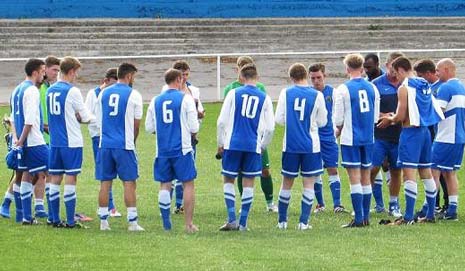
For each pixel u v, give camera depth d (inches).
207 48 3004.4
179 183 1187.9
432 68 1133.1
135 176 1043.9
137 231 1034.7
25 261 872.9
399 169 1167.0
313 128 1047.6
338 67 2741.1
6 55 2933.1
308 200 1056.8
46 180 1171.9
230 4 3253.0
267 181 1213.1
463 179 1418.6
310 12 3272.6
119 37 3031.5
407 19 3184.1
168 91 1035.9
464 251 911.7
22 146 1070.4
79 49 2965.1
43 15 3208.7
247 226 1088.8
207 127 1913.1
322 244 944.9
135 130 1040.8
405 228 1051.3
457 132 1112.2
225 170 1043.3
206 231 1042.1
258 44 3029.0
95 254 898.1
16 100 1078.4
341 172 1478.8
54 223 1066.1
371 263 855.1
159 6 3248.0
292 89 1045.2
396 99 1160.2
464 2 3302.2
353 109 1071.6
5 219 1129.4
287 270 826.8
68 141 1047.6
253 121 1032.8
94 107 1166.3
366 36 3090.6
